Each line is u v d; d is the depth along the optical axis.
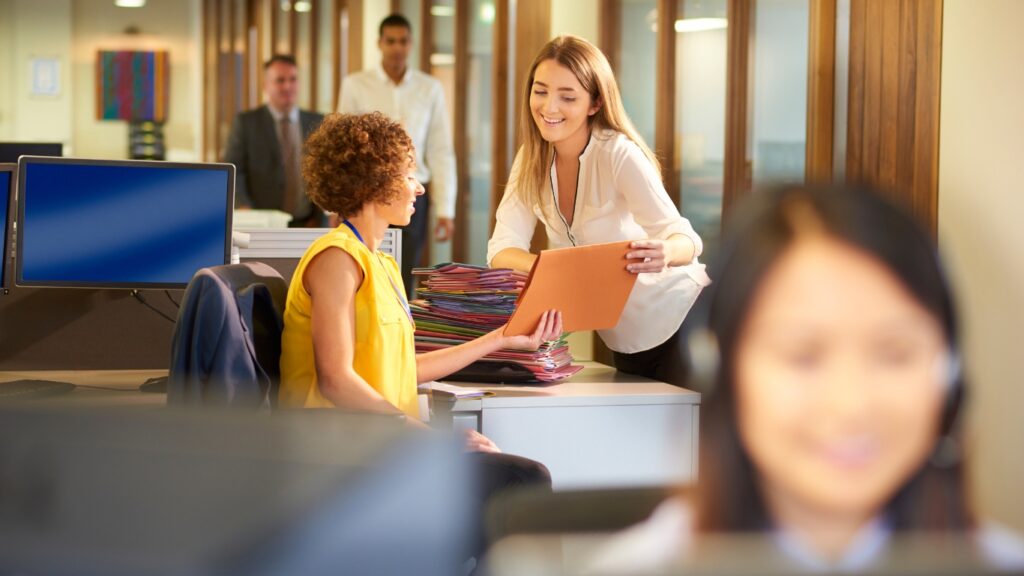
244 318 2.32
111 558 0.31
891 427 0.45
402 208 2.61
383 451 0.40
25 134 12.98
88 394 2.68
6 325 3.00
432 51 7.77
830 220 0.47
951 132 3.05
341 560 0.34
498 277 3.14
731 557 0.39
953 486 0.46
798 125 3.70
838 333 0.46
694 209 4.54
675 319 3.28
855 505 0.45
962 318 0.47
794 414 0.46
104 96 13.21
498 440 2.92
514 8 6.32
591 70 3.19
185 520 0.34
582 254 2.84
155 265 2.89
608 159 3.23
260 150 6.42
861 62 3.38
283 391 2.51
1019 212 2.83
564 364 3.26
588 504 0.81
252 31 11.92
